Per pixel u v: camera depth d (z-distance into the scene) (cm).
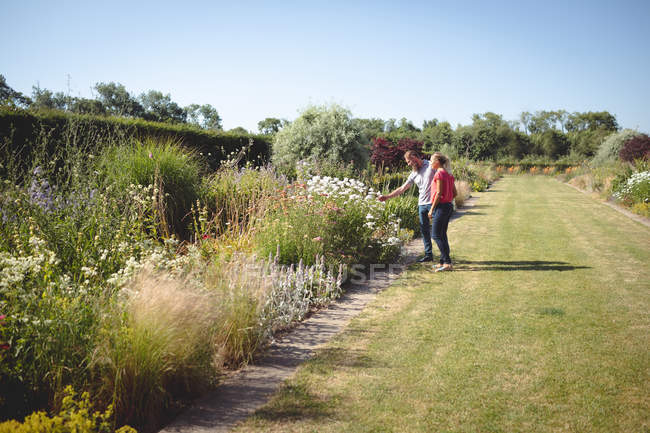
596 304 414
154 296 260
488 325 363
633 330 348
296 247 523
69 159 473
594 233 818
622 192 1238
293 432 216
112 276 289
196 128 1281
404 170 1862
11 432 169
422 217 595
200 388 257
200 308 275
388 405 241
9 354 218
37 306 241
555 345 320
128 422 226
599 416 228
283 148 1588
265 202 625
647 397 247
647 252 648
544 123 7725
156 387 234
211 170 952
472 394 252
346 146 1585
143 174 572
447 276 530
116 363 227
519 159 5169
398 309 411
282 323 367
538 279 507
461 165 2061
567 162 3803
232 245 519
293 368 291
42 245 324
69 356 229
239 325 306
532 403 242
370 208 656
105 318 245
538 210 1172
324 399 249
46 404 222
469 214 1117
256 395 255
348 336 346
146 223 520
